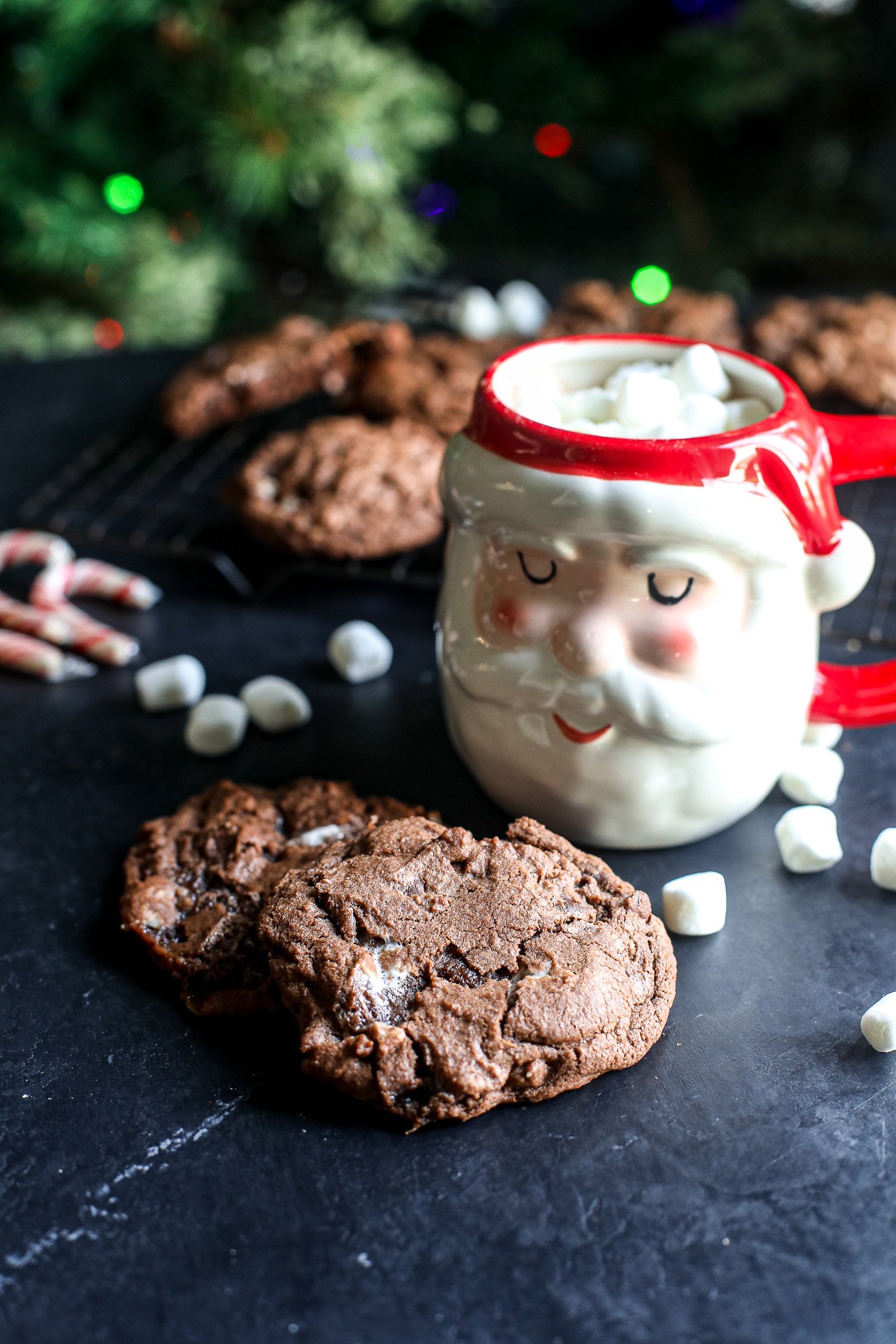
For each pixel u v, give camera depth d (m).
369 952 0.42
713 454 0.41
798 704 0.45
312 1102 0.42
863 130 1.01
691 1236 0.39
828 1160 0.40
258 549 0.61
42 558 0.60
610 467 0.41
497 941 0.42
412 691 0.55
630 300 0.74
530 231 1.09
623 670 0.43
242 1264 0.39
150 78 0.89
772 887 0.47
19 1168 0.41
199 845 0.47
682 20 0.96
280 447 0.62
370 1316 0.38
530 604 0.43
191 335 0.96
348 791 0.49
